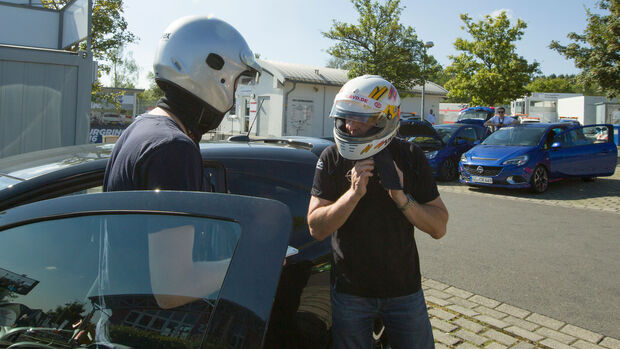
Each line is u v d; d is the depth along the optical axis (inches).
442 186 452.4
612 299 163.8
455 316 148.8
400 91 813.2
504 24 940.6
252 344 43.0
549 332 137.7
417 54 756.6
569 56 647.1
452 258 212.7
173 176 54.7
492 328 140.5
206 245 47.6
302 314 86.4
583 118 1334.9
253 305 44.1
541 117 1515.7
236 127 935.7
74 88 240.1
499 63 949.2
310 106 867.4
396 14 738.8
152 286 48.4
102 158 88.0
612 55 618.2
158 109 67.6
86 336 49.7
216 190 89.6
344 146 70.7
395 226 73.8
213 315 45.3
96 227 50.9
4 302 53.7
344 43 745.6
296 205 101.8
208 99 68.9
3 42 285.6
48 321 51.4
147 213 49.3
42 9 297.9
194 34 67.2
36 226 53.2
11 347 51.6
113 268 50.1
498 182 398.9
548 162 403.2
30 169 83.7
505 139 438.6
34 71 228.4
